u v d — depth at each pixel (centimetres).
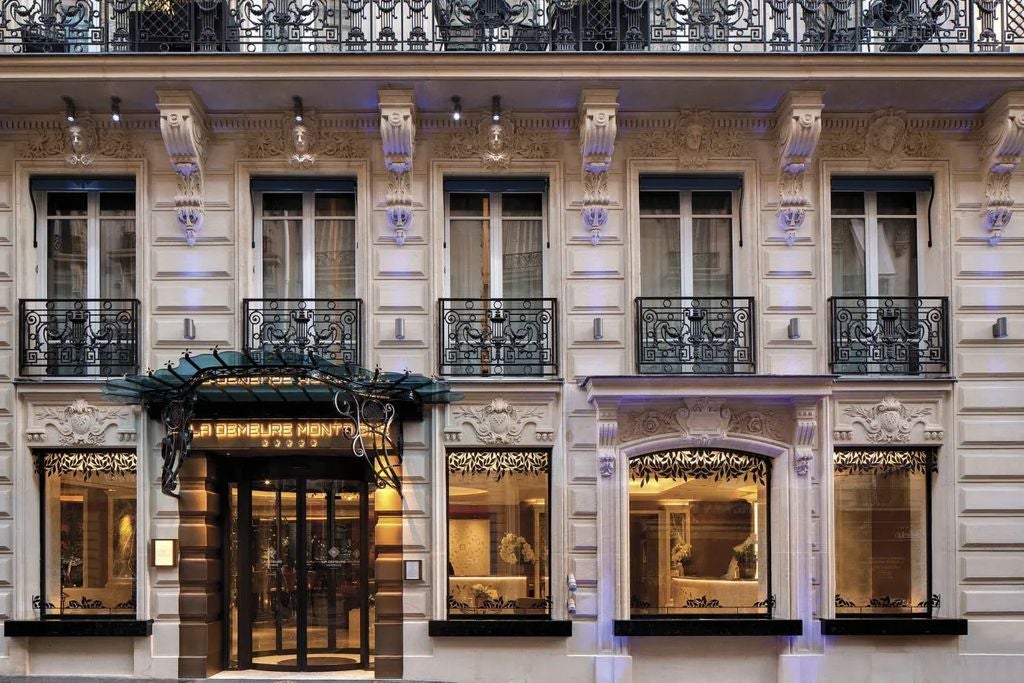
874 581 1263
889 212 1316
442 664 1222
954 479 1249
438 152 1277
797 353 1266
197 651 1228
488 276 1302
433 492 1242
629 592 1237
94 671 1223
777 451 1245
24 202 1265
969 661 1229
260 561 1328
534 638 1224
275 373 1106
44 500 1253
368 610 1322
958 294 1274
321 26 1246
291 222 1307
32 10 1247
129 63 1172
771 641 1236
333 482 1324
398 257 1266
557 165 1278
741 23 1298
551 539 1250
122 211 1299
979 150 1288
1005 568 1241
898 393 1257
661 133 1280
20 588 1223
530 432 1253
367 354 1259
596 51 1182
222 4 1261
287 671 1302
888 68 1191
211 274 1262
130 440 1239
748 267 1280
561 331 1265
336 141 1277
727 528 1263
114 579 1249
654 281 1306
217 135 1277
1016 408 1259
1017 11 1253
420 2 1232
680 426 1241
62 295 1289
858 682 1220
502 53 1177
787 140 1238
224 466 1323
